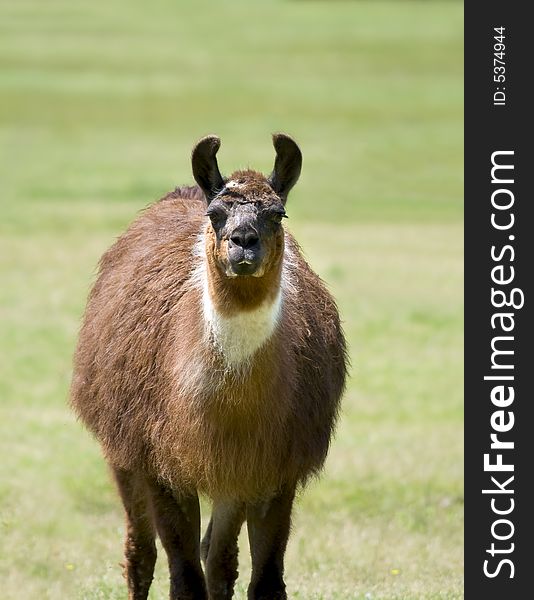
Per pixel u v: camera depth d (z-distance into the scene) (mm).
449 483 57719
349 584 43000
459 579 44719
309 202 139625
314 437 36062
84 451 61125
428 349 83938
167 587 43875
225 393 33125
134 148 170625
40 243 113000
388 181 154125
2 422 65688
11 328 85125
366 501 55406
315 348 36469
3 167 154750
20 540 48312
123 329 36906
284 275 34594
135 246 39656
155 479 36094
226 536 36750
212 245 32531
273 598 35344
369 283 101938
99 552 47719
